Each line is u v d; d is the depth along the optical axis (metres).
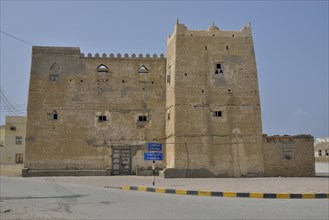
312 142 34.88
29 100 37.84
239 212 12.84
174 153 33.78
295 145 34.81
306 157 34.69
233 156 34.16
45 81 38.38
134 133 38.31
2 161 66.88
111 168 37.53
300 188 20.67
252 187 21.53
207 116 34.59
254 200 16.58
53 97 38.16
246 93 35.28
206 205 14.55
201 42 35.88
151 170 37.06
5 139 67.56
